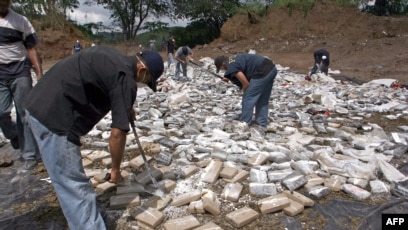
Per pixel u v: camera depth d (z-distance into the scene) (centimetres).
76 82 229
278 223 279
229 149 408
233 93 840
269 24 2125
